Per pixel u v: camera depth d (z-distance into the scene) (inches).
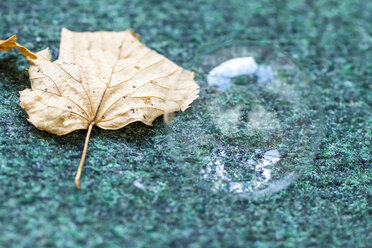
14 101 14.6
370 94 15.9
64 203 13.5
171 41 16.4
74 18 16.5
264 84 15.3
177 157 14.3
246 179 14.0
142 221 13.5
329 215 13.9
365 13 17.7
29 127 14.3
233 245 13.4
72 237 13.1
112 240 13.2
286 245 13.4
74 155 14.1
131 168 14.1
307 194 14.1
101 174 13.9
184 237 13.4
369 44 17.0
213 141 14.4
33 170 13.8
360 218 13.9
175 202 13.8
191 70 15.4
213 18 17.1
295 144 14.5
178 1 17.3
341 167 14.5
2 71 15.0
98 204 13.6
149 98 14.4
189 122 14.6
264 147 14.4
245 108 14.9
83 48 15.0
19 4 16.5
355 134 15.1
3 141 14.1
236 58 15.5
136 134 14.5
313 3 17.8
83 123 14.1
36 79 14.3
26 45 15.6
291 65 15.7
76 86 14.3
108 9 16.8
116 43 15.3
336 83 16.0
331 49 16.8
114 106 14.3
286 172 14.2
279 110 15.0
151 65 14.9
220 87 15.1
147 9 17.0
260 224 13.6
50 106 14.0
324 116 15.3
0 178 13.6
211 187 13.9
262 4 17.6
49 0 16.7
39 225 13.2
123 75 14.6
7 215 13.2
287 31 17.1
